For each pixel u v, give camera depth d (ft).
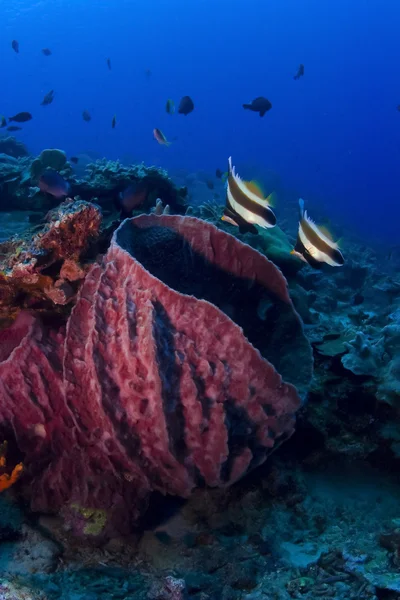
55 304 10.82
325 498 10.49
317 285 27.12
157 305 8.28
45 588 7.54
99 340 8.20
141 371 7.88
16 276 10.16
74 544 8.80
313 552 9.01
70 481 8.98
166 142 33.45
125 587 8.11
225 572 8.55
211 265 11.94
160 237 11.72
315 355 13.62
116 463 8.56
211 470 8.33
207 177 90.07
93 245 11.30
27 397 8.89
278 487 10.30
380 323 23.13
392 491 10.85
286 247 18.28
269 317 11.45
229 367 8.28
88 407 8.53
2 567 7.94
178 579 7.75
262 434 8.80
